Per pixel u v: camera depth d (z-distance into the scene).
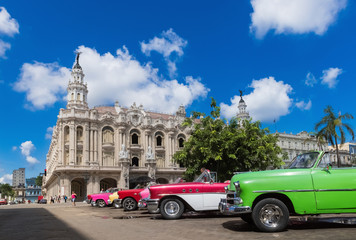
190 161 32.00
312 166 8.66
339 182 8.32
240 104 81.12
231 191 8.91
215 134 30.20
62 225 11.25
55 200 59.88
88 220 13.07
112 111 65.44
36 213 19.48
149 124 64.50
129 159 59.53
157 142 66.62
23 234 9.08
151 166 61.38
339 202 8.23
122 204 19.05
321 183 8.34
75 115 57.19
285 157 35.81
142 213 16.45
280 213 8.11
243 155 30.02
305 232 7.79
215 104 32.16
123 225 10.62
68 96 64.75
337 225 8.73
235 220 11.03
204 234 8.03
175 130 67.38
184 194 12.48
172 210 12.49
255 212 8.16
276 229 8.03
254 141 30.30
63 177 54.22
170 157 65.56
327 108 40.44
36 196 172.00
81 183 60.56
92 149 57.88
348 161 79.00
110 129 61.09
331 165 8.58
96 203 25.98
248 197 8.27
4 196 136.88
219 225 9.70
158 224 10.60
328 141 40.31
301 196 8.30
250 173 8.75
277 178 8.41
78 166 55.09
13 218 15.64
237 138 29.72
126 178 57.41
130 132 63.09
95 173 56.50
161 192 12.54
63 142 56.38
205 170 13.51
